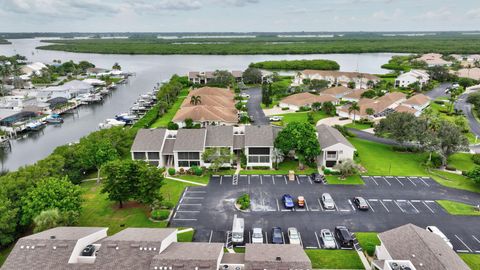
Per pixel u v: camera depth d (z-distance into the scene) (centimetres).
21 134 11444
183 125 10681
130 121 12188
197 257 3850
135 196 5800
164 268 3725
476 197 6319
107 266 3859
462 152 8619
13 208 5153
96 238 4481
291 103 13112
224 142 7738
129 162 5941
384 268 3866
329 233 5022
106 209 6000
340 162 7438
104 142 7325
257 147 7538
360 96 14062
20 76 19988
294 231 5028
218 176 7288
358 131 10350
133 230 4569
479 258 4600
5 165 8875
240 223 5194
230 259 4116
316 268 4375
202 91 14225
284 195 6197
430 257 3838
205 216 5703
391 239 4372
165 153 7619
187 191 6600
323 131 8388
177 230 4991
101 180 7269
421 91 16075
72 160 7212
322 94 14500
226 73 18075
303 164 7725
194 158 7544
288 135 7412
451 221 5516
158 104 13288
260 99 14800
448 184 6850
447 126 7775
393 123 8394
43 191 5200
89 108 14825
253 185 6850
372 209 5903
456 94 14862
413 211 5831
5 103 13775
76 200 5388
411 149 8606
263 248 4231
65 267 3878
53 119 12550
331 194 6450
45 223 4791
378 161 8006
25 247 4072
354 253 4700
